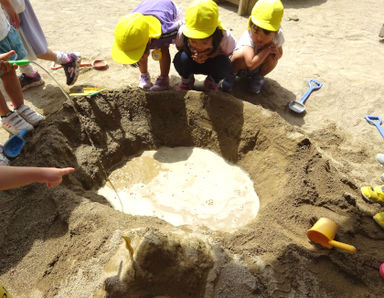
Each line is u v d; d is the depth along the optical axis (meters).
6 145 2.42
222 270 1.66
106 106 2.77
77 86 3.36
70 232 1.79
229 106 2.78
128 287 1.54
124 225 1.77
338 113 3.28
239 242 1.79
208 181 2.61
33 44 2.97
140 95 2.89
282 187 2.22
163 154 2.86
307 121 3.15
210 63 2.93
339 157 2.77
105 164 2.65
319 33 4.75
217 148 2.86
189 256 1.64
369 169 2.68
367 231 2.01
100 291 1.54
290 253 1.76
